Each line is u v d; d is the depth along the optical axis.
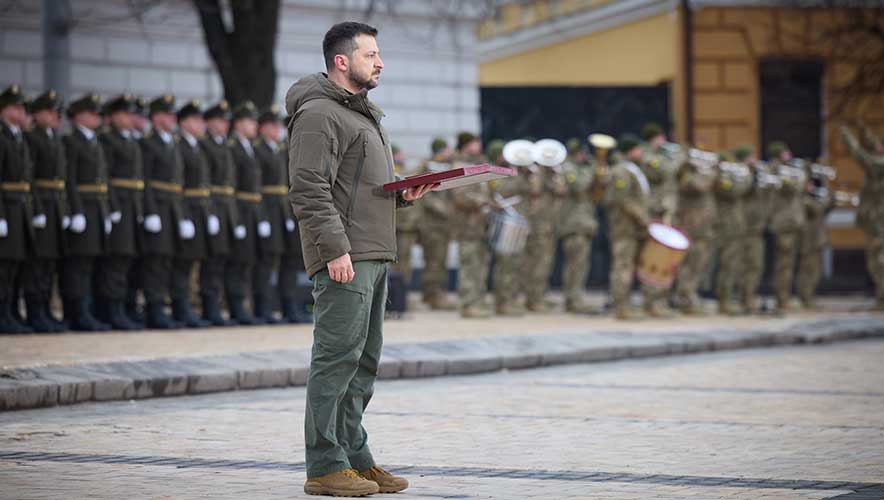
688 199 49.69
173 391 26.19
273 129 40.59
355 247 16.14
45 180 35.94
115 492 16.14
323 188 15.84
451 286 63.88
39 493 16.03
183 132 39.09
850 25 66.19
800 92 67.81
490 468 18.36
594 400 26.31
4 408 23.44
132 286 39.81
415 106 62.28
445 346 32.75
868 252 52.91
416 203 50.62
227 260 40.06
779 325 43.16
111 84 55.50
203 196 38.94
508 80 79.31
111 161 37.38
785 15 67.50
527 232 46.31
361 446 16.73
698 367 33.16
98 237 36.91
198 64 57.22
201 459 18.84
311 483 16.12
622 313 46.47
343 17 60.00
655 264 45.34
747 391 27.94
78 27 54.81
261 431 21.62
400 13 61.66
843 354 36.94
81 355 29.17
